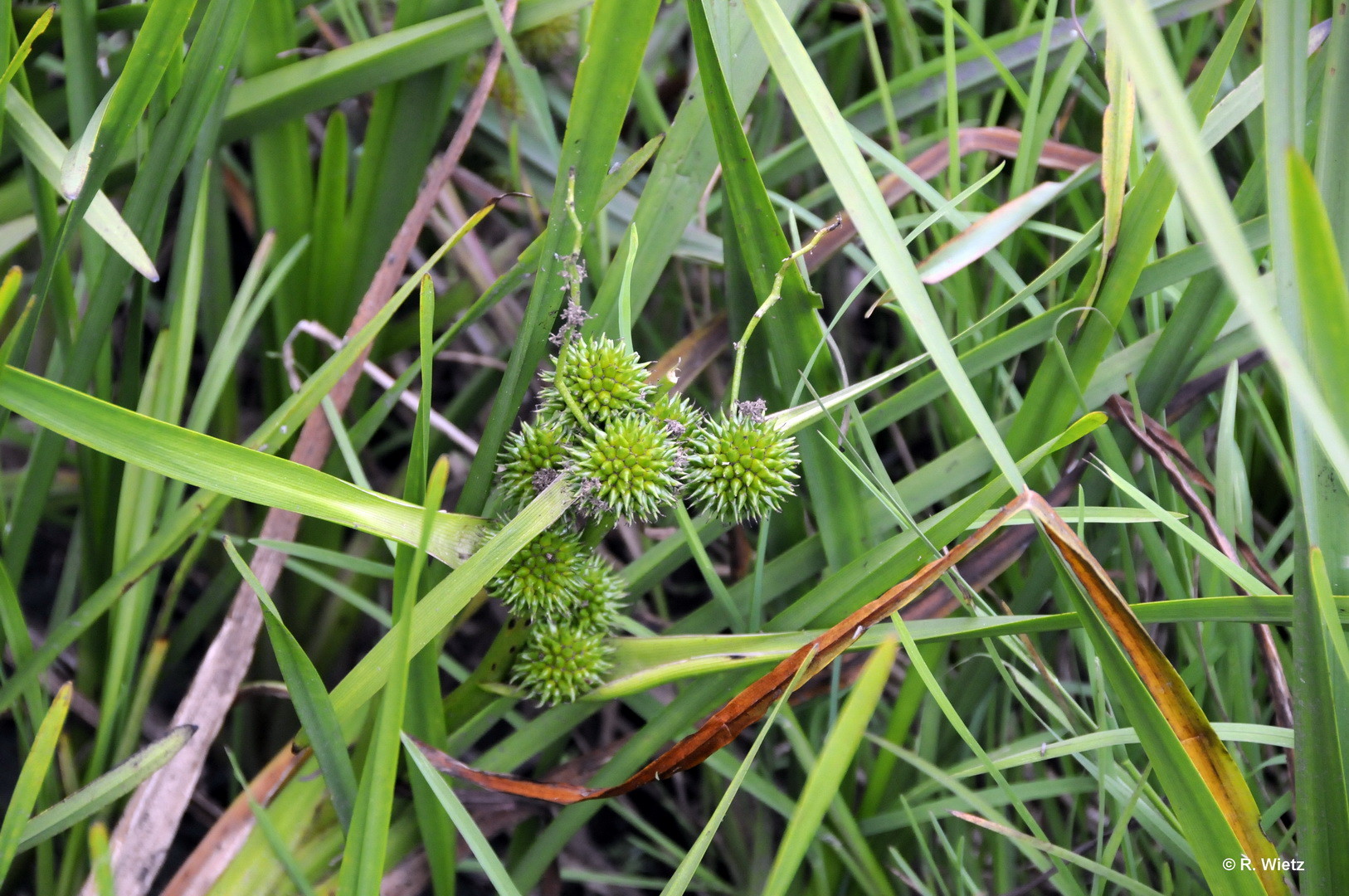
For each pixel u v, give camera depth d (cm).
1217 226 38
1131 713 44
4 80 45
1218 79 47
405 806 50
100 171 46
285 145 53
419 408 44
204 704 50
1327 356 40
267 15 51
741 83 50
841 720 41
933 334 44
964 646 53
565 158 45
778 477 45
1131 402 50
